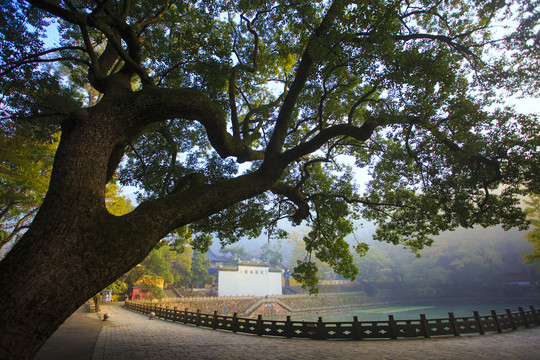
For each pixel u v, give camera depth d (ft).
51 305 9.32
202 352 30.73
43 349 30.68
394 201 35.73
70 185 11.18
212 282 182.91
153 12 25.38
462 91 26.32
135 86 47.44
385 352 29.01
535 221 64.80
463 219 31.17
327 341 37.11
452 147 27.45
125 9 18.34
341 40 20.18
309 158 40.86
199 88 26.30
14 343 8.36
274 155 20.67
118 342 36.83
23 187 49.83
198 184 16.60
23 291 8.94
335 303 166.61
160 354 29.63
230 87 26.16
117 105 13.80
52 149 45.93
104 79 17.16
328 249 38.65
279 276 180.14
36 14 25.88
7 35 22.59
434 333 38.58
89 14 15.39
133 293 123.75
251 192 18.26
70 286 9.75
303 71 22.89
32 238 9.98
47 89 27.02
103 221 11.36
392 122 22.26
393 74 20.10
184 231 38.58
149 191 34.91
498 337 37.29
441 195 31.09
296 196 28.71
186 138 39.17
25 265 9.35
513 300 137.08
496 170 28.22
